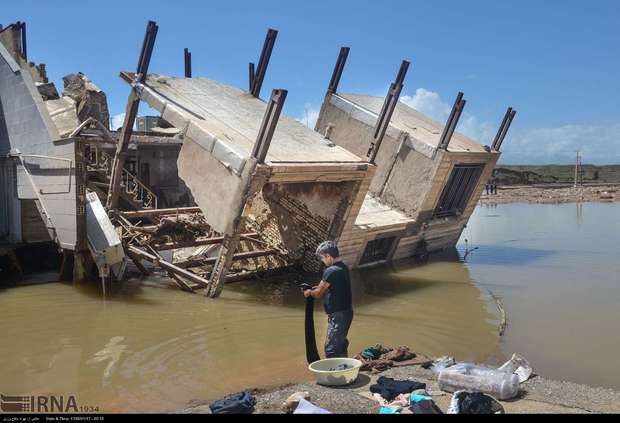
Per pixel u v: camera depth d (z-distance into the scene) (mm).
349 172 15906
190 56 21188
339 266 8383
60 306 13211
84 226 15219
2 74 17844
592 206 50781
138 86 16250
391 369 7941
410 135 21891
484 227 34344
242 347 9852
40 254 18031
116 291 14969
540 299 14180
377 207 21719
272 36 19141
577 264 19938
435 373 7719
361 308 13336
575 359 9266
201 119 15258
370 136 22984
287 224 18016
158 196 27625
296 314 12680
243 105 18141
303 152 15750
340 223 16875
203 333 10875
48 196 16141
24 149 17016
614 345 10055
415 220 21469
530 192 68188
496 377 6738
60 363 8891
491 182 74188
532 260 21219
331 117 24406
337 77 24547
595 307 13148
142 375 8266
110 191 17641
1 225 18234
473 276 18016
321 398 6676
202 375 8250
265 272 17328
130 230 16312
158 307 13195
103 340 10312
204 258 17266
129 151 25719
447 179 21938
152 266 18406
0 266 16406
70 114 20531
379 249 20656
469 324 11672
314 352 8391
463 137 25500
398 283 16891
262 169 13250
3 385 7848
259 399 6734
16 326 11352
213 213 14234
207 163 14344
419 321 11953
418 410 5844
